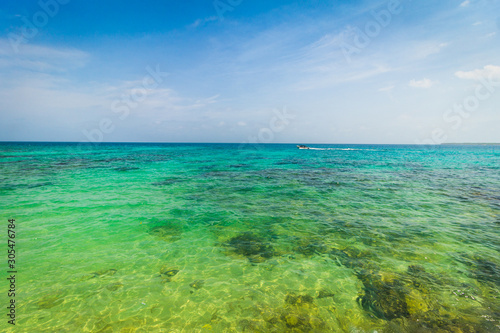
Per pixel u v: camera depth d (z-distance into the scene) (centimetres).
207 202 1252
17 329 413
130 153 5347
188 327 429
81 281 558
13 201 1200
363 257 679
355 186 1667
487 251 707
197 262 655
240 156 4778
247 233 854
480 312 457
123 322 438
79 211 1068
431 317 446
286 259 672
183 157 4341
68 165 2698
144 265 636
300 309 474
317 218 1007
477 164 3228
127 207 1142
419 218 1004
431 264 636
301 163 3334
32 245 736
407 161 3716
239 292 527
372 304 485
